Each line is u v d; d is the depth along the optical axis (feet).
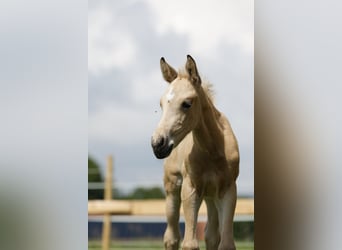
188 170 18.31
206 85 18.30
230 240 18.39
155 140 17.22
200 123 17.94
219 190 18.44
